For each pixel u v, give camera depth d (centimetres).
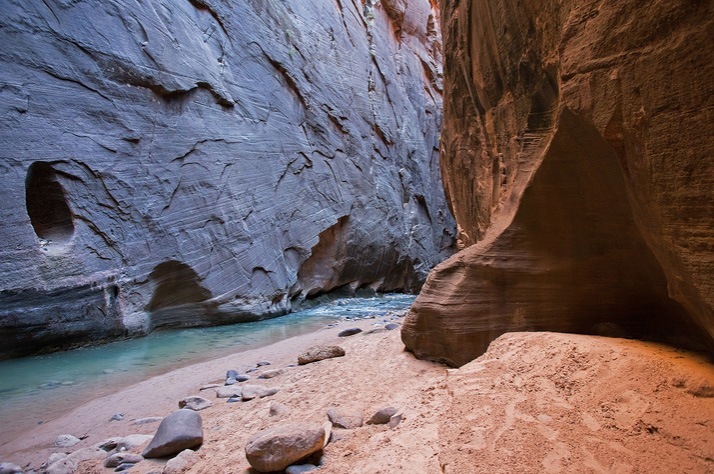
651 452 211
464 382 321
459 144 925
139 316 1052
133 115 1080
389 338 695
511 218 460
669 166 214
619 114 241
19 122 868
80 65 980
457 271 514
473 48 676
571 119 318
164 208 1134
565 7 319
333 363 580
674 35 205
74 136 955
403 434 280
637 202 263
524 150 473
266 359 739
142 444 379
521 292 454
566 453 220
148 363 778
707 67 190
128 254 1038
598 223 388
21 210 847
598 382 278
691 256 214
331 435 316
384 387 442
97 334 951
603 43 250
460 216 1018
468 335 479
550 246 439
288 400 440
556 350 332
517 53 475
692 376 254
